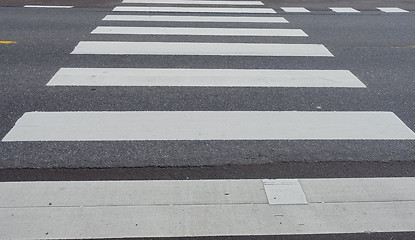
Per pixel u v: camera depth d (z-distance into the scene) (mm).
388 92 5594
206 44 7312
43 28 8133
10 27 8148
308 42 7629
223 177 3773
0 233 3070
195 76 5918
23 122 4566
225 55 6785
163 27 8352
